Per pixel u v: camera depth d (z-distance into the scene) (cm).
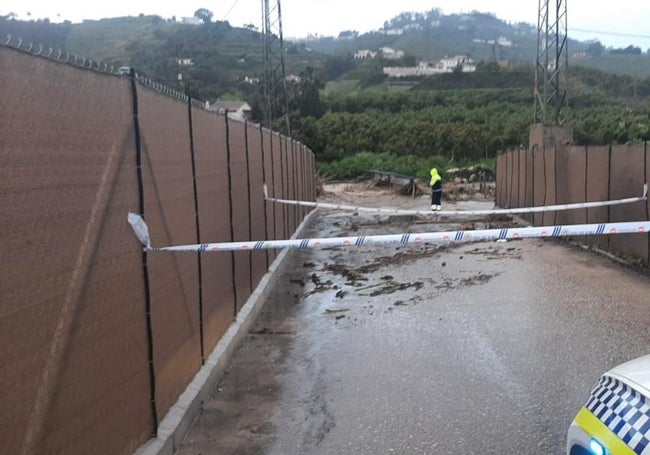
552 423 491
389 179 3850
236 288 793
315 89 6844
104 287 382
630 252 1082
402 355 670
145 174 464
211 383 592
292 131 5241
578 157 1339
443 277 1077
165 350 491
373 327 784
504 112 6006
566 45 2523
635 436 251
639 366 297
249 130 940
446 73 9019
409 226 1903
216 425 518
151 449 431
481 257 1258
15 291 287
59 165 331
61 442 325
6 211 281
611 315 773
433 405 536
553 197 1541
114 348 393
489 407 526
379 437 486
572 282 972
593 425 279
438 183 2294
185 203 574
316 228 1994
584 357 632
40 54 316
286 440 489
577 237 1323
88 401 356
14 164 289
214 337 664
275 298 983
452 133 5169
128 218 425
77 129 354
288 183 1557
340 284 1072
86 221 361
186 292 558
